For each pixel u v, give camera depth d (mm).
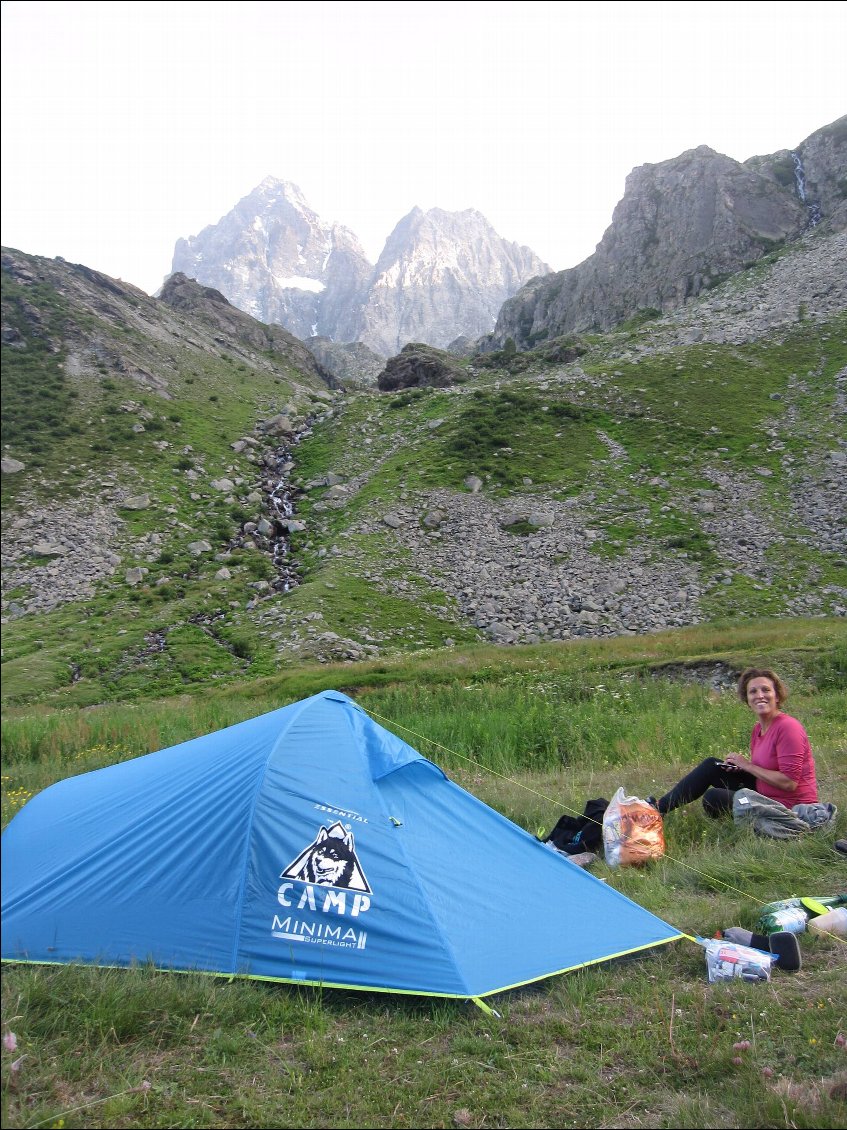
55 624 51312
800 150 151500
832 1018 4781
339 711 7172
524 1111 4113
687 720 14945
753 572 53125
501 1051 4641
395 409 94188
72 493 70375
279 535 68062
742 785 8648
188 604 53062
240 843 5910
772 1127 3877
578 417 80125
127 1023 4770
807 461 66375
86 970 5289
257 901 5688
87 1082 4309
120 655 45062
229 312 148375
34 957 5527
